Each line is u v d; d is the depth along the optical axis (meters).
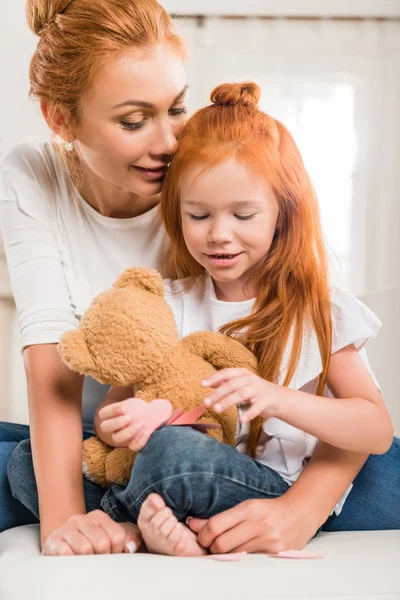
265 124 1.14
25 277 1.22
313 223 1.18
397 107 2.48
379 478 1.22
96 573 0.76
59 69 1.12
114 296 1.02
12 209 1.28
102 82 1.06
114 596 0.69
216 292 1.21
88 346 1.00
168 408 0.95
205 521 0.93
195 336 1.07
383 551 0.93
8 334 2.07
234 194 1.07
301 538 0.94
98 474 1.08
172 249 1.27
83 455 1.09
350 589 0.72
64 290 1.23
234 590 0.70
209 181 1.08
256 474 1.00
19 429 1.42
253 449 1.11
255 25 2.42
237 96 1.16
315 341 1.14
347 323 1.14
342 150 2.46
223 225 1.08
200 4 2.39
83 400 1.31
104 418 0.94
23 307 1.19
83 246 1.31
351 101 2.47
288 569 0.78
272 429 1.12
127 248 1.32
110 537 0.93
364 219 2.46
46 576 0.76
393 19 2.45
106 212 1.32
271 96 2.43
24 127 2.28
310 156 2.45
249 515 0.91
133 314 1.00
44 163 1.34
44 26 1.18
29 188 1.29
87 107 1.09
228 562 0.82
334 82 2.45
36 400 1.12
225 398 0.93
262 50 2.42
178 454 0.92
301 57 2.44
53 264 1.24
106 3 1.09
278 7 2.41
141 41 1.07
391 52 2.45
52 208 1.31
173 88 1.08
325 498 1.00
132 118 1.08
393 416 1.64
